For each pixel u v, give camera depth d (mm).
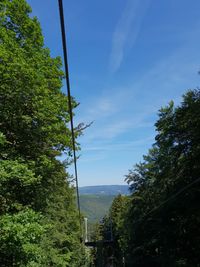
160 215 39500
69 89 8328
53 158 21234
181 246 36781
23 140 19188
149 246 49688
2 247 14109
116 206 94125
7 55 16656
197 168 33469
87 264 77750
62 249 36500
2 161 14852
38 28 20312
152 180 53812
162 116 40625
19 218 13953
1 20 19141
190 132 35469
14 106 17766
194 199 33438
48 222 25391
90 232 138375
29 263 16906
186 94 36875
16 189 18500
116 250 87000
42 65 20047
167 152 41406
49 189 22656
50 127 18797
